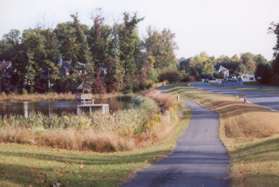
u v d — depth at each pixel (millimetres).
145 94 81312
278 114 44031
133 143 26938
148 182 14625
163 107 51094
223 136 33625
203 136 33500
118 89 104125
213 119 45875
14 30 113250
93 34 107562
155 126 33031
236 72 183125
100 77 104875
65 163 18250
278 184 13367
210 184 14164
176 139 31797
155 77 113875
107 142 25672
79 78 105562
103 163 19219
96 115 36750
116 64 104250
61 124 31328
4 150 20484
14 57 110438
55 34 111750
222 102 61875
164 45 145125
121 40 106562
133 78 105562
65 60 109000
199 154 22812
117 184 14328
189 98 80438
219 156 21922
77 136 25688
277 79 114250
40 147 23750
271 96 71875
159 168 17578
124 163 19219
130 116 36375
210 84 131000
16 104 88000
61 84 107750
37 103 88375
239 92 86875
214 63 194375
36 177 14680
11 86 110688
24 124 31328
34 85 109125
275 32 75875
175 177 15508
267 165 16766
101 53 105938
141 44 126625
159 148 26266
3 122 31688
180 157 21500
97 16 108062
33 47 108688
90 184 14211
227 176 15500
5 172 14758
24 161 17344
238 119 43062
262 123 37750
